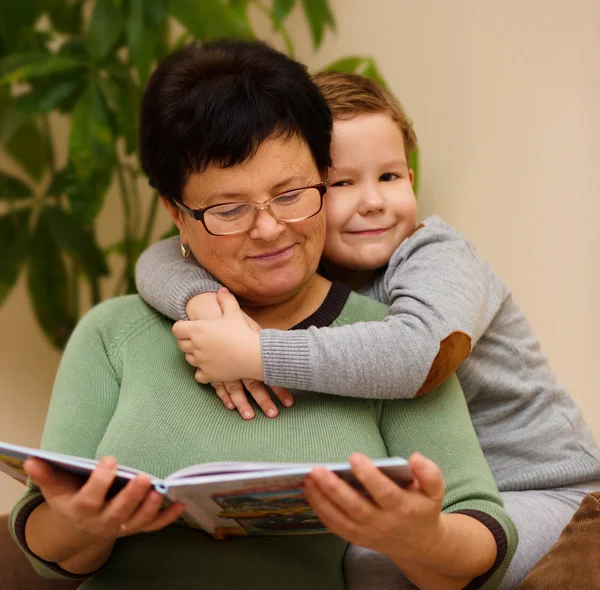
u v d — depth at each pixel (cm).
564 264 184
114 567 99
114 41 182
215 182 96
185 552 97
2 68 189
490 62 194
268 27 245
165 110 96
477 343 127
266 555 97
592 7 176
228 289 106
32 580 111
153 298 107
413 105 212
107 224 244
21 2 198
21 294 233
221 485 72
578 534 94
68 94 188
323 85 130
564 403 131
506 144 192
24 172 227
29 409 233
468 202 201
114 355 106
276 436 97
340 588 101
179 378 102
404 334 96
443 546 81
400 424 101
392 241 127
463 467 97
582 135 179
